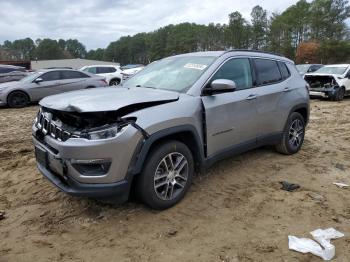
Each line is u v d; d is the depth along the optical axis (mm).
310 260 3170
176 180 4105
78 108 3439
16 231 3676
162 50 113750
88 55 156125
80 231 3656
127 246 3391
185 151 4102
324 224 3771
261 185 4785
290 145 6004
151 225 3740
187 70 4699
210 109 4324
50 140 3717
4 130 8633
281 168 5449
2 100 12727
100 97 3838
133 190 3936
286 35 92375
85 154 3416
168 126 3805
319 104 13930
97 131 3445
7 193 4609
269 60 5637
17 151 6621
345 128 8719
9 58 119688
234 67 4918
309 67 19969
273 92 5387
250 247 3361
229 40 98188
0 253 3301
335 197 4438
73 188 3557
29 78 13547
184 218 3879
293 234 3578
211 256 3229
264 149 6387
